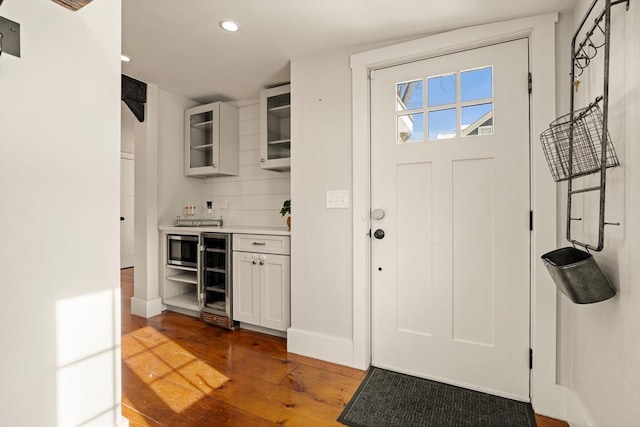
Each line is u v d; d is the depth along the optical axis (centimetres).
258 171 334
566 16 165
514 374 177
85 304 110
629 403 105
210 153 334
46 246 100
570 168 137
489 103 183
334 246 221
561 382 163
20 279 94
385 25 190
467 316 188
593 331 135
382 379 196
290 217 253
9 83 92
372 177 213
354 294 212
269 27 196
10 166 92
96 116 113
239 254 272
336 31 199
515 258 177
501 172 180
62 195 104
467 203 188
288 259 247
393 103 208
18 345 94
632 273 103
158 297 315
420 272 200
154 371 204
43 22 99
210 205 348
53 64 101
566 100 164
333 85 222
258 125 333
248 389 184
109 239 117
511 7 167
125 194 568
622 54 110
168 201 327
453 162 191
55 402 102
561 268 117
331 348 218
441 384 191
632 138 103
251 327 276
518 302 176
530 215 173
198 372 203
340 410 166
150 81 291
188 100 343
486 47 184
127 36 209
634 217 102
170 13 182
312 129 230
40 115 98
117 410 119
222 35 206
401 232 205
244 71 265
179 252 310
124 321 294
